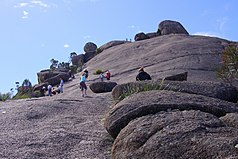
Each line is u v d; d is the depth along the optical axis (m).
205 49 41.56
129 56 45.91
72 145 8.70
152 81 11.91
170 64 36.94
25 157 7.80
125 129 7.44
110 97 17.92
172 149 6.29
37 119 11.77
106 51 54.59
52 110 13.09
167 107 8.09
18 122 11.27
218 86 11.41
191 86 11.21
